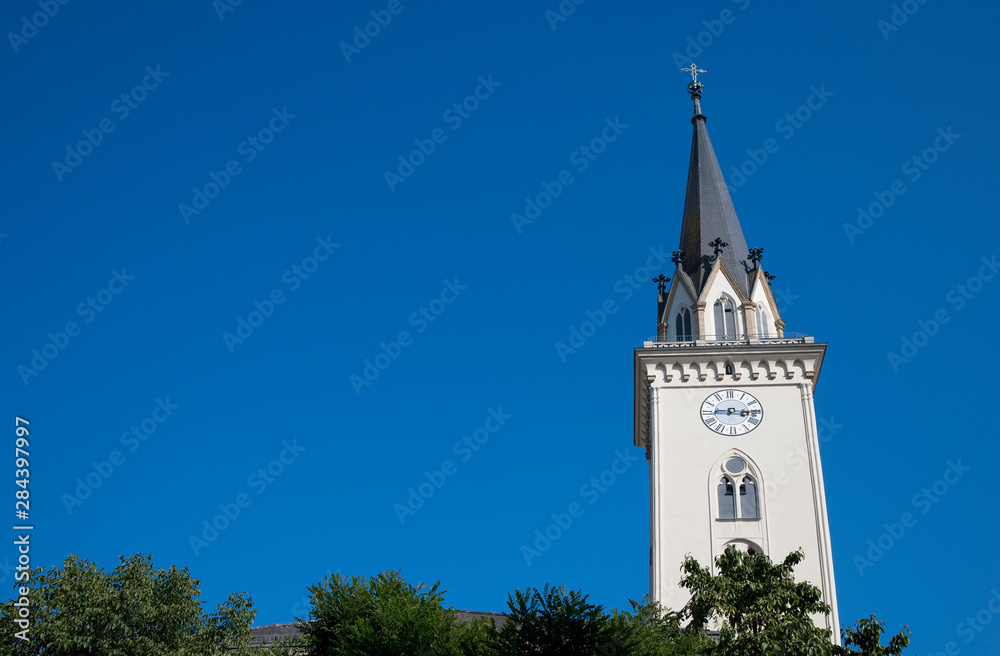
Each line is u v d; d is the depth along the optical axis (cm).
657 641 5312
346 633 5394
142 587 5569
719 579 5444
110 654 5394
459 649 5244
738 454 8150
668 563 7812
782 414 8275
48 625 5347
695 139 10288
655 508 8025
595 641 5062
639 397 8894
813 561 7731
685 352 8531
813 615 7475
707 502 8000
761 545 7819
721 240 9194
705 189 9769
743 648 5116
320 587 5694
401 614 5297
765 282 9119
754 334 8819
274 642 6006
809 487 7994
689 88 10638
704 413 8344
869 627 5322
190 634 5659
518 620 5109
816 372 8494
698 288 9150
